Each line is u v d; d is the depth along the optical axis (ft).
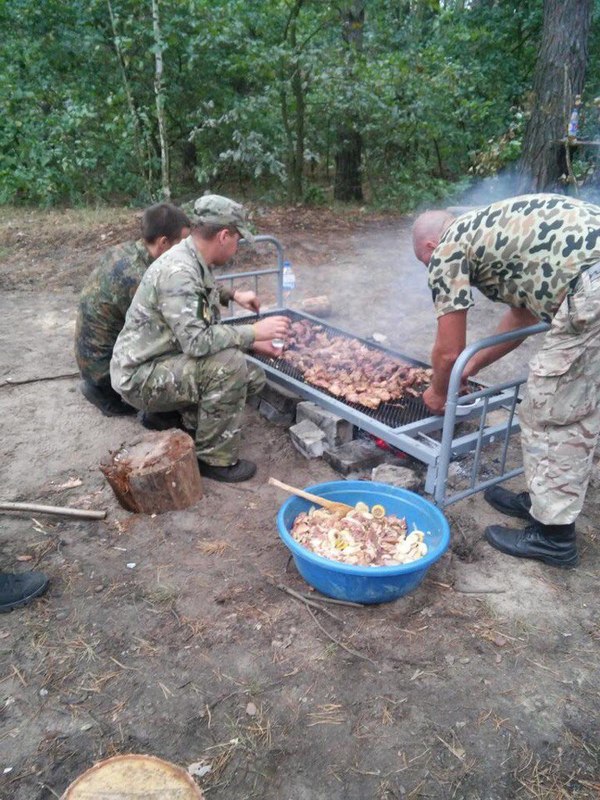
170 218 11.10
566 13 23.79
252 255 23.91
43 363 15.38
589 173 25.61
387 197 32.91
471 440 9.52
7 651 7.19
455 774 5.83
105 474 9.41
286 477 10.72
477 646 7.25
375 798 5.62
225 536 9.18
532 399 7.84
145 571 8.45
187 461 9.60
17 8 29.66
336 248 25.38
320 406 11.62
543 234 7.39
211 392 10.00
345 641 7.28
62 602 7.91
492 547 8.96
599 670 6.96
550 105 24.84
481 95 35.60
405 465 10.87
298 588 8.11
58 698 6.61
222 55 29.25
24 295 20.65
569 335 7.36
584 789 5.72
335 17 29.01
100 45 28.99
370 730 6.25
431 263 8.09
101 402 12.71
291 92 29.45
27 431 12.23
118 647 7.24
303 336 14.05
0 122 31.09
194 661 7.04
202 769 5.86
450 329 8.04
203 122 29.96
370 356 12.77
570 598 8.04
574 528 8.55
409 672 6.89
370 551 7.86
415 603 7.87
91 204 32.71
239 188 35.63
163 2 27.12
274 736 6.18
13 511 9.73
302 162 30.99
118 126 30.09
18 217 29.43
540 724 6.32
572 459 7.88
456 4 40.11
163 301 9.64
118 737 6.18
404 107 29.32
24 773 5.84
